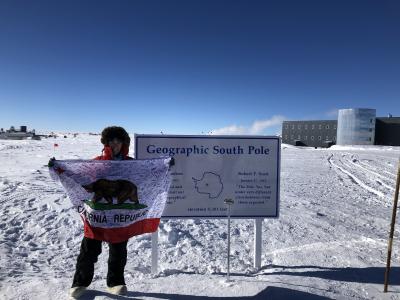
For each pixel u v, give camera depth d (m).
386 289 4.09
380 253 5.63
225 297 3.77
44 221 6.98
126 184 3.77
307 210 9.25
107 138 3.82
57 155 26.12
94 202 3.70
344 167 23.05
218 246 6.04
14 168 16.20
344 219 8.50
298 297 3.81
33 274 4.45
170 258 5.41
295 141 89.56
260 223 4.93
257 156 4.84
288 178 16.44
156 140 4.70
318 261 5.16
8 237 6.02
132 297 3.71
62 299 3.66
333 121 84.50
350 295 3.95
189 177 4.77
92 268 3.77
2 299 3.66
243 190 4.85
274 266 4.98
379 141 78.31
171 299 3.70
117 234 3.77
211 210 4.82
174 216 4.79
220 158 4.80
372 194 13.00
